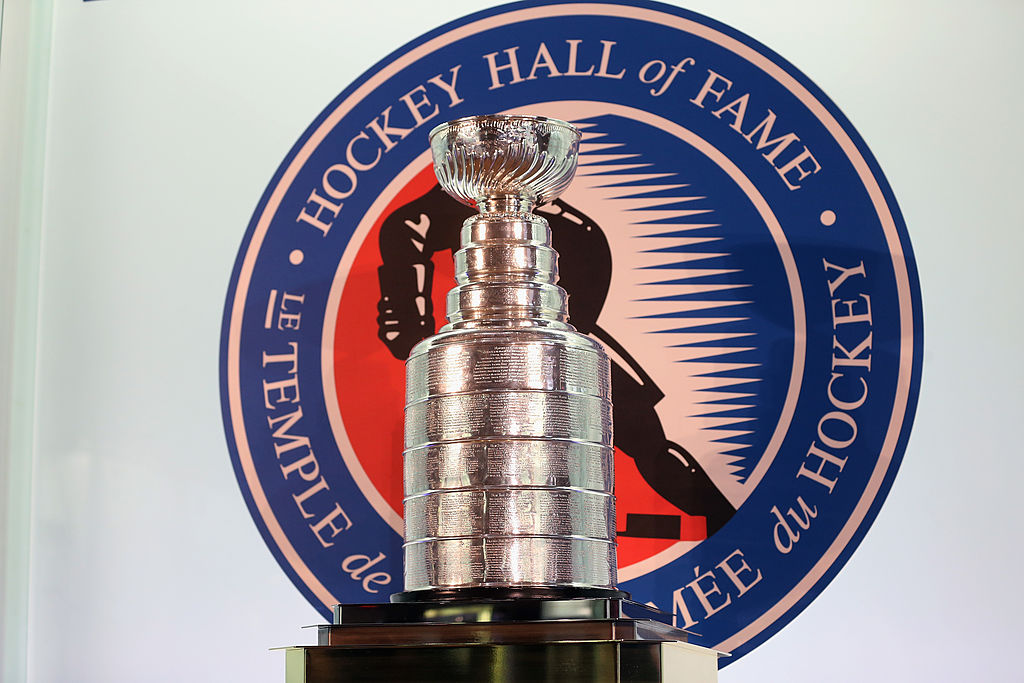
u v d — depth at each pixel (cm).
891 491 176
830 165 186
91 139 206
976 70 185
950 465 175
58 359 201
